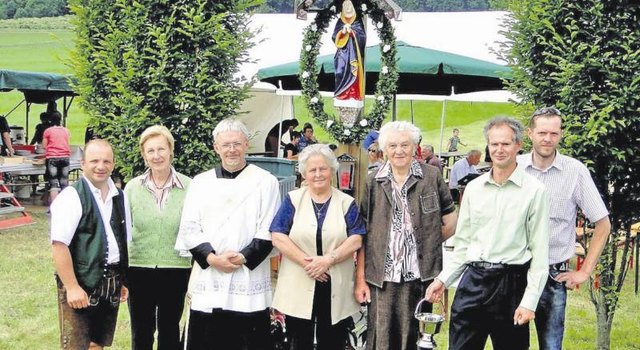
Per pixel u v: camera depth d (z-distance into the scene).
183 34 6.32
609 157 5.17
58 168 12.68
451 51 14.07
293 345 4.39
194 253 4.38
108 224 4.30
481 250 3.97
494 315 3.98
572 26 5.14
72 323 4.24
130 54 6.25
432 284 4.12
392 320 4.30
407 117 31.00
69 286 4.15
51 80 14.48
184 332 4.71
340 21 6.81
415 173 4.30
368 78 11.29
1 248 9.75
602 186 5.34
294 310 4.31
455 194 10.93
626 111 5.03
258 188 4.45
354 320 5.17
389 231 4.29
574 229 4.35
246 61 6.71
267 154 14.30
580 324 7.06
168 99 6.32
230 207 4.40
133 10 6.30
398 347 4.32
